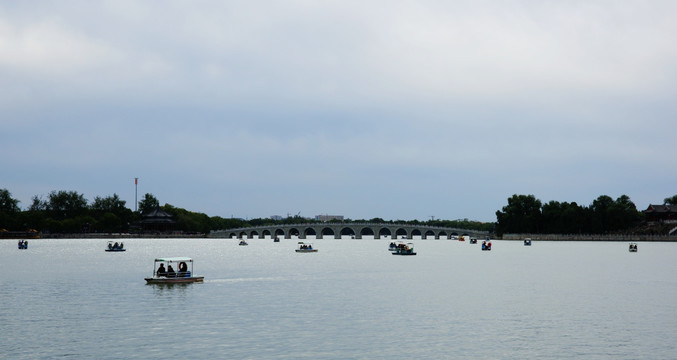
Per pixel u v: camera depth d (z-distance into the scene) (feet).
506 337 179.73
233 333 185.26
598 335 182.60
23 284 311.06
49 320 205.36
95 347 168.14
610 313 219.20
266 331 188.03
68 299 253.85
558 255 615.57
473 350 165.07
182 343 172.55
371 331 187.83
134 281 325.21
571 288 296.92
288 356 159.12
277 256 624.18
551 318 209.67
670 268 426.10
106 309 227.61
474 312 221.46
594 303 243.60
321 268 435.53
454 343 172.76
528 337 179.83
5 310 225.35
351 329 190.90
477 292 279.90
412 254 639.35
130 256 595.47
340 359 156.56
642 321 203.82
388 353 161.99
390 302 246.68
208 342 173.68
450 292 280.31
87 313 219.00
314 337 180.04
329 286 306.14
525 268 430.61
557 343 172.76
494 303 243.19
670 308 230.48
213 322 202.18
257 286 305.12
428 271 406.00
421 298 259.19
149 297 260.42
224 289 290.76
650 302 246.06
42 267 431.84
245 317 211.41
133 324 198.80
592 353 162.20
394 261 527.40
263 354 160.97
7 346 169.37
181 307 232.73
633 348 167.12
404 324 198.80
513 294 272.51
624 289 291.58
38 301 247.91
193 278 320.70
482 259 550.77
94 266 442.50
